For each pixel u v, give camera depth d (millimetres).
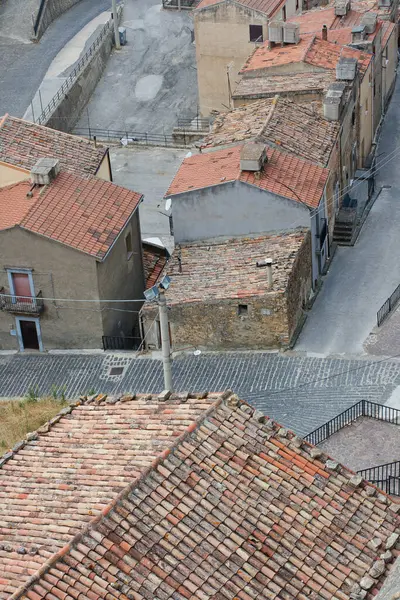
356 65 76250
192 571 31094
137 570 30766
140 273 69500
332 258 70562
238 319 60625
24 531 32562
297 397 57312
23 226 61906
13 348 66000
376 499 34312
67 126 97062
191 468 33719
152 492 32844
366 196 77625
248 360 60656
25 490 34500
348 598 31344
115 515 31969
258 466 34344
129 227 67000
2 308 64500
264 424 35688
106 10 115312
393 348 60844
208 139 70688
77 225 63406
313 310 65062
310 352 60938
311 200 64750
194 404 36625
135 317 68812
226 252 65125
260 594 31000
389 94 94812
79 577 30312
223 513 32781
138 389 60250
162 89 102812
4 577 30828
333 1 96938
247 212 65375
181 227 67000
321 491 34125
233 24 91938
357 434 51781
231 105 87125
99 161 69750
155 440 35281
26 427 56531
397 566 32031
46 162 65688
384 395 56656
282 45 82250
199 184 65750
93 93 103000
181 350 62250
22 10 110625
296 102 76250
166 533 31797
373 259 70125
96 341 64625
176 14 114000
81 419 37719
